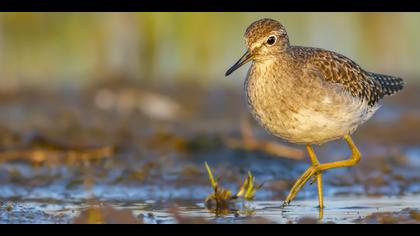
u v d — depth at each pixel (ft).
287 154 50.11
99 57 79.20
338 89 36.19
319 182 37.58
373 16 81.46
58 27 80.59
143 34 79.46
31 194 40.29
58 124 59.62
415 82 72.59
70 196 39.83
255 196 40.24
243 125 52.11
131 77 75.46
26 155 48.26
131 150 51.55
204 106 66.28
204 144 51.90
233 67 36.94
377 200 38.96
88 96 69.77
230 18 80.64
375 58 79.46
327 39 79.87
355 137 56.65
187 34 79.92
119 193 40.60
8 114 63.52
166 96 69.15
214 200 38.17
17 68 77.77
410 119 60.75
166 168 46.70
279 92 36.11
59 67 78.79
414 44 81.20
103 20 79.97
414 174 45.68
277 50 36.52
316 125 36.17
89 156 48.73
